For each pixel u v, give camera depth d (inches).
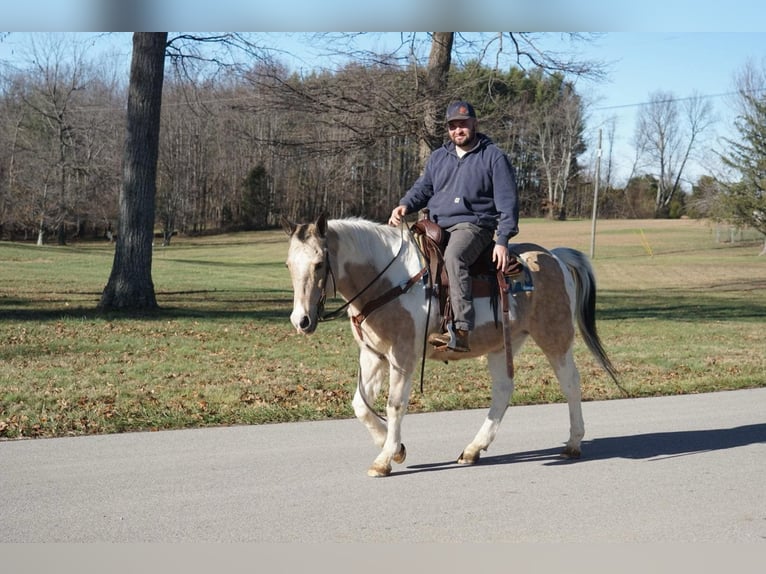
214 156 2854.3
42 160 2358.5
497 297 265.7
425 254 254.2
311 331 223.8
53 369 415.8
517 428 325.1
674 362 525.3
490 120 698.8
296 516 208.7
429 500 224.8
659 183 4254.4
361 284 245.0
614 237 2753.4
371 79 674.2
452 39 686.5
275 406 341.7
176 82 760.3
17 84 2294.5
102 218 2532.0
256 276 1352.1
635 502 226.2
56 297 826.8
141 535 192.9
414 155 730.8
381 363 258.5
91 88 2423.7
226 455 267.7
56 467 248.2
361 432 305.0
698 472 260.1
